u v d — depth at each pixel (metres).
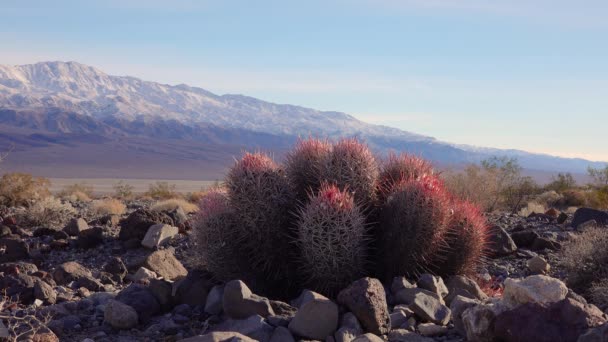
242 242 6.80
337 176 6.85
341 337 5.09
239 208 6.60
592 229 8.98
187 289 6.58
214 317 6.01
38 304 6.78
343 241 6.18
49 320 5.82
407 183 6.73
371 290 5.41
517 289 4.89
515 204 23.77
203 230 6.77
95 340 5.50
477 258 7.52
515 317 4.47
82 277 8.32
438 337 5.28
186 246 11.51
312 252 6.27
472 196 18.83
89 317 6.17
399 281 6.38
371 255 6.91
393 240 6.66
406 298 6.14
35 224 15.23
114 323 5.84
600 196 23.81
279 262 6.81
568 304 4.42
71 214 17.02
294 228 6.69
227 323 5.68
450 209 6.68
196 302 6.51
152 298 6.37
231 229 6.75
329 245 6.15
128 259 10.92
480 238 7.14
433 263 7.01
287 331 5.21
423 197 6.49
